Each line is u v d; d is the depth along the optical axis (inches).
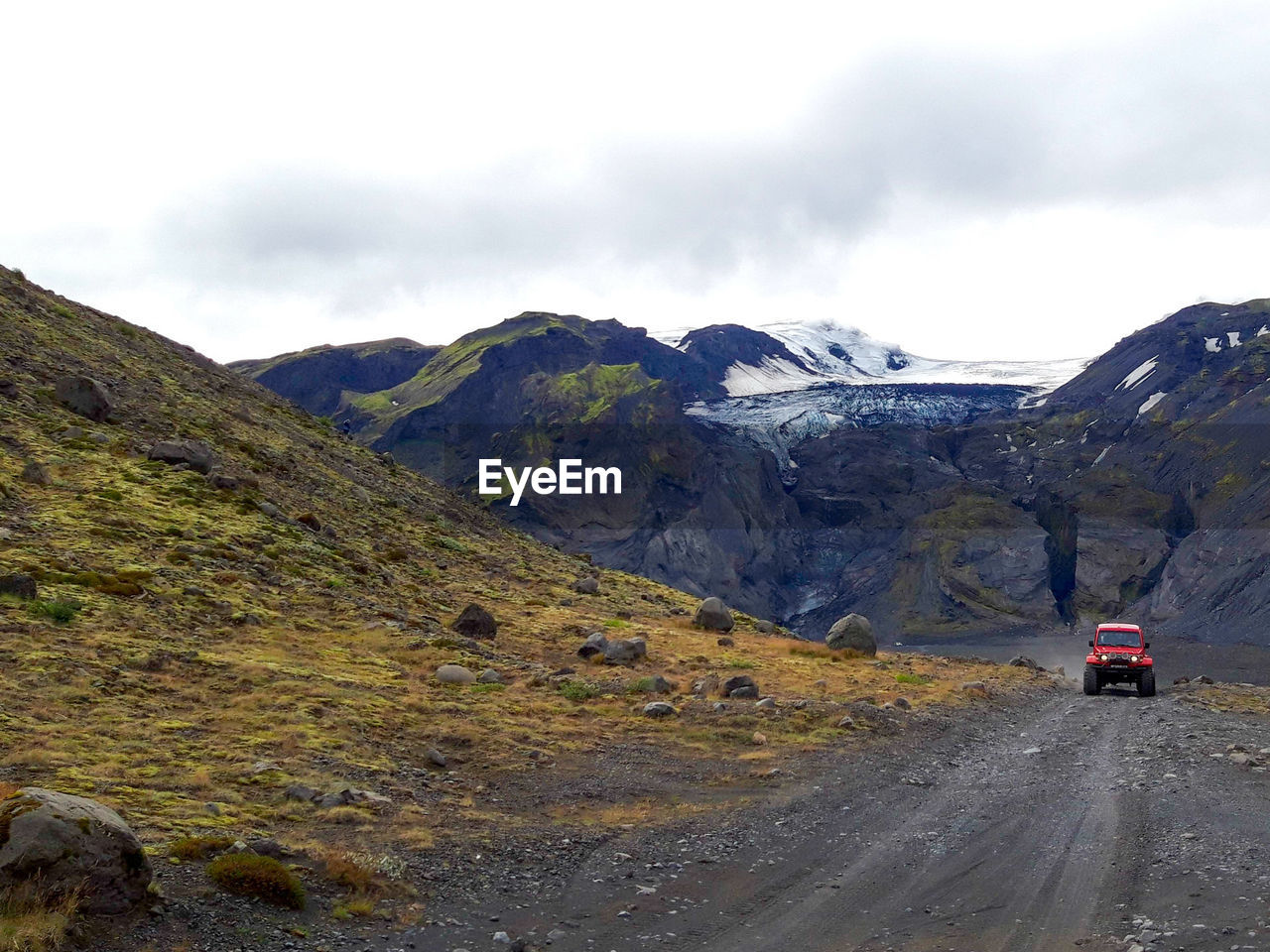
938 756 900.0
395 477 3393.2
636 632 1780.3
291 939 395.2
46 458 1736.0
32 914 351.9
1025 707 1381.6
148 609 1088.8
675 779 748.6
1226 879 480.4
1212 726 1088.2
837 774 788.6
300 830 538.0
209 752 671.1
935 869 526.6
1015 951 402.0
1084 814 645.3
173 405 2564.0
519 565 2586.1
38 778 558.3
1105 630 1743.4
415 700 925.2
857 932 430.3
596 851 554.3
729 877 513.0
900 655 2160.4
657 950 408.5
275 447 2701.8
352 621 1314.0
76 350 2618.1
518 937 419.2
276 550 1605.6
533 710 970.1
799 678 1381.6
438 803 632.4
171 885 422.9
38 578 1086.4
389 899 453.4
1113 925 426.6
